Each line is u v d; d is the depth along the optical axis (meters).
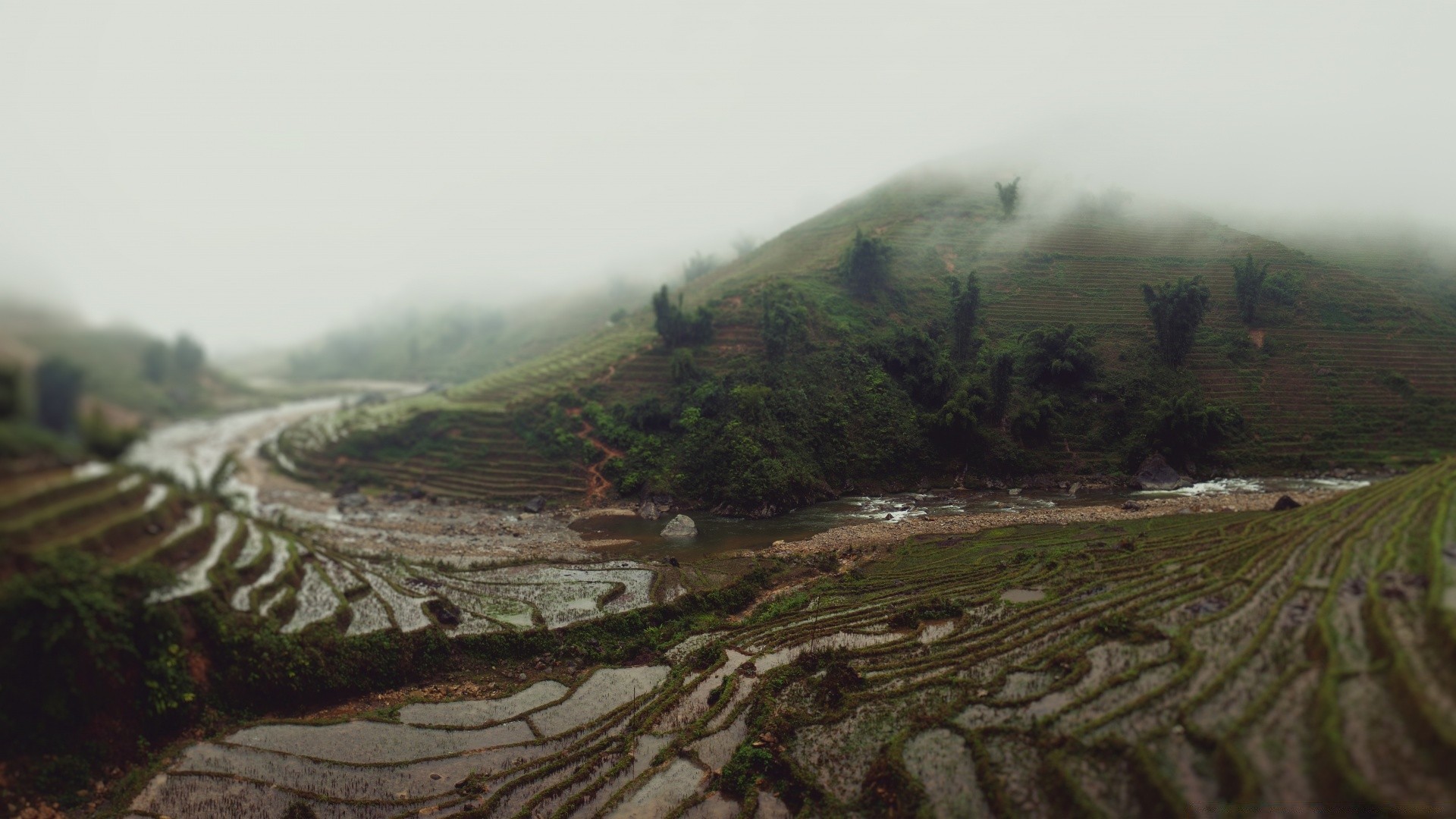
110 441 25.88
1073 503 63.91
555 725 30.61
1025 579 42.44
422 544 59.62
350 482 81.81
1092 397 77.56
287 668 32.50
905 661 32.59
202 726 29.80
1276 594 30.06
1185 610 31.33
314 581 41.22
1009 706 26.53
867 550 53.59
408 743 29.17
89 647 26.72
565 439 80.00
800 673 32.94
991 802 21.48
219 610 32.91
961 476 71.62
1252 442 72.00
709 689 32.97
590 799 25.06
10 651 25.45
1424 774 16.28
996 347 85.44
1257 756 18.91
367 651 35.06
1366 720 18.66
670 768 26.86
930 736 25.56
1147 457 70.69
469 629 38.75
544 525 66.25
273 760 27.70
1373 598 24.56
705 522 65.00
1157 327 81.12
